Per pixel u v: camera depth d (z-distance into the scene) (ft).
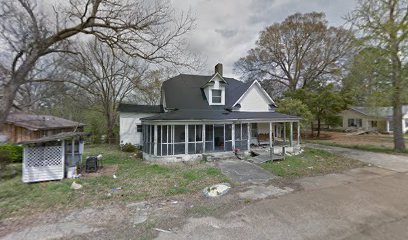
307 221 15.98
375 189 23.63
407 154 47.11
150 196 21.84
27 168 26.81
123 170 33.65
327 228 14.88
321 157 44.11
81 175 30.35
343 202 19.76
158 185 25.40
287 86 115.44
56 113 89.71
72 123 70.54
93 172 32.17
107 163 39.88
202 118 43.14
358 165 36.81
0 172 30.60
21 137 53.72
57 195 21.91
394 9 46.57
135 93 88.17
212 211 18.02
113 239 13.61
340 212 17.53
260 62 117.60
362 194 21.94
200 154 43.52
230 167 35.17
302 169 33.68
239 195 22.00
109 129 78.07
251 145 53.83
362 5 49.24
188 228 15.06
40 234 14.26
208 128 46.09
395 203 19.43
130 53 35.65
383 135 95.61
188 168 34.83
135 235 14.12
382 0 46.98
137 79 60.64
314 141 76.84
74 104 70.49
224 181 26.99
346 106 90.02
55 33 29.25
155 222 16.02
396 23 45.42
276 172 31.58
